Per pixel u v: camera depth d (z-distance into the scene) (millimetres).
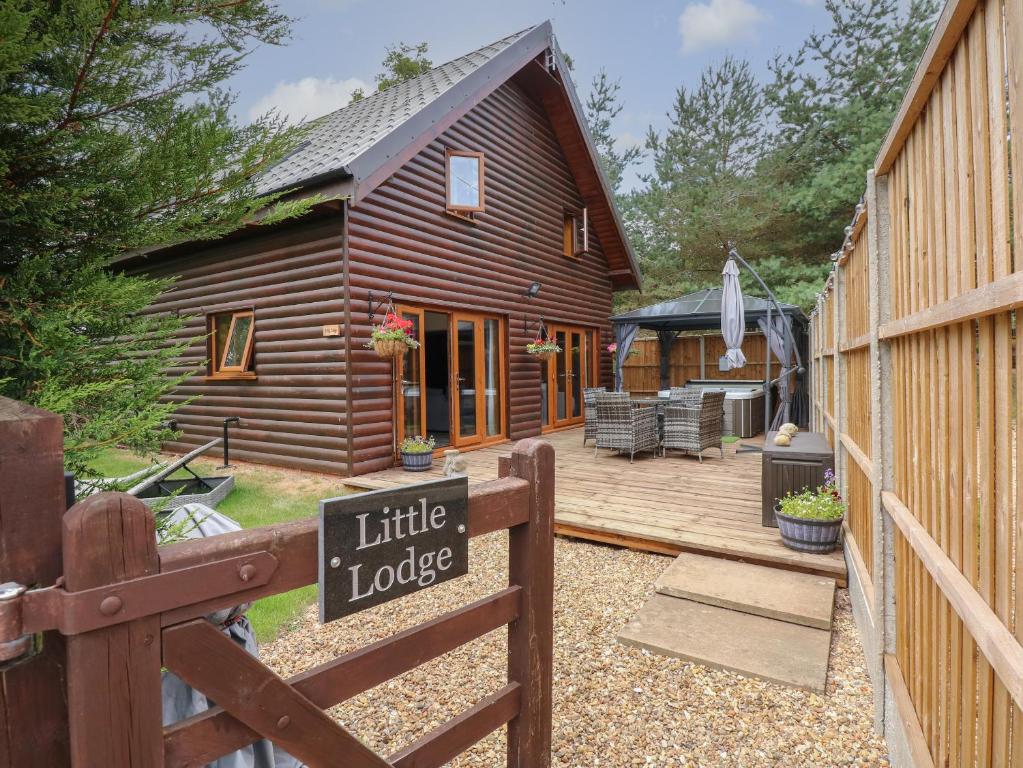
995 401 1225
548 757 1632
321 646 2961
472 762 2096
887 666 2123
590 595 3504
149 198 1556
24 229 1540
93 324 1547
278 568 1014
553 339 10438
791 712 2311
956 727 1462
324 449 6613
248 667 975
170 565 876
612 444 7250
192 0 1512
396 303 6980
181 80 1652
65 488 862
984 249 1225
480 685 2566
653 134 19781
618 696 2447
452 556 1320
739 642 2770
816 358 7633
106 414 1545
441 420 8016
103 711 809
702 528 4195
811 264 15438
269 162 1723
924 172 1725
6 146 1401
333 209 6246
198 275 7930
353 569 1112
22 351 1454
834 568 3396
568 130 10250
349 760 1143
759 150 17797
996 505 1211
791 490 4113
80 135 1483
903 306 2021
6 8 1137
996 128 1133
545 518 1584
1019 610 1073
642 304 18766
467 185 7809
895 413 2205
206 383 7949
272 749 1640
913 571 1905
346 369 6336
